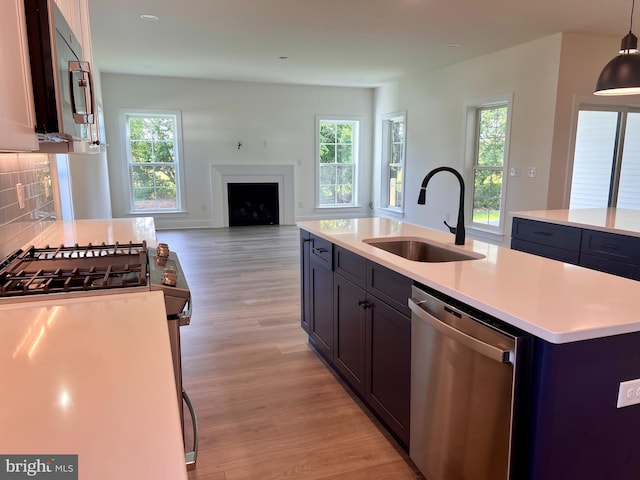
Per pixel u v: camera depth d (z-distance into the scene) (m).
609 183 5.54
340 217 9.37
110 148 7.80
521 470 1.35
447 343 1.60
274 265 5.66
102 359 0.98
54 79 1.34
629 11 4.10
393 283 2.01
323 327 2.95
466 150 6.36
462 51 5.71
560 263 1.98
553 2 3.87
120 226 2.80
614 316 1.32
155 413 0.76
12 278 1.55
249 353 3.14
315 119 8.88
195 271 5.36
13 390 0.84
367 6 3.99
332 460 2.04
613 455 1.37
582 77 4.99
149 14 4.24
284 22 4.48
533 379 1.30
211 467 1.99
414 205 7.77
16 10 1.19
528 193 5.37
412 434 1.89
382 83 8.46
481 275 1.76
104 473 0.61
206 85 8.15
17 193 2.06
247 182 8.66
